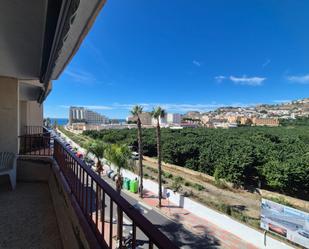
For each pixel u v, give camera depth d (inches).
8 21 108.7
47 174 260.7
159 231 42.2
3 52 157.9
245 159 1029.2
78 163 113.3
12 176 239.6
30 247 137.3
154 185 884.0
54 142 236.8
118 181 610.2
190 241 515.5
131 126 3727.9
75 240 103.3
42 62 173.9
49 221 171.3
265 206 547.2
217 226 600.1
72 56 122.3
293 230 500.1
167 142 1519.4
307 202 830.5
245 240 541.6
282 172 945.5
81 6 68.5
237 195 919.0
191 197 807.1
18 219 173.0
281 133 2101.4
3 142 255.3
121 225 64.9
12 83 257.6
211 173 1234.0
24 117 430.3
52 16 95.3
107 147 626.2
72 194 126.8
